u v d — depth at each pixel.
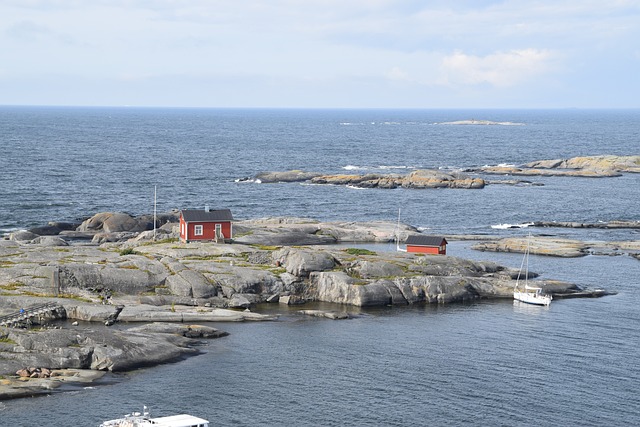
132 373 71.56
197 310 90.38
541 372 75.00
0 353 70.69
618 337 87.06
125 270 95.62
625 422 64.19
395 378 72.56
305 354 78.69
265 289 99.19
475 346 82.69
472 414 64.88
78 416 61.72
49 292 91.56
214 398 66.62
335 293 99.75
